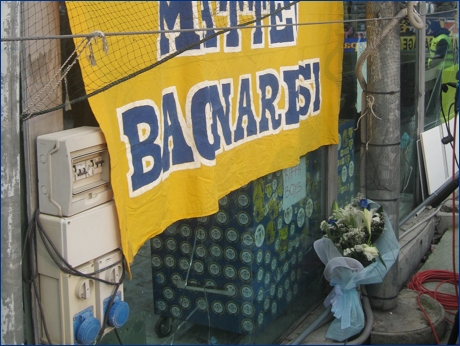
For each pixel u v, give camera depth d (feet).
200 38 10.91
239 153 12.47
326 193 17.80
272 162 13.82
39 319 8.70
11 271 7.66
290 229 15.81
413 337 15.75
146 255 13.02
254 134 13.01
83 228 8.55
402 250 19.72
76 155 8.35
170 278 13.48
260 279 14.30
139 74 9.05
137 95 9.50
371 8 15.44
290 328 16.05
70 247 8.38
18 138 7.63
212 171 11.14
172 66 10.40
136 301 12.67
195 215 11.02
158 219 10.18
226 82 11.91
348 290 15.26
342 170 18.58
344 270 14.99
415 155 25.05
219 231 13.89
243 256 13.92
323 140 16.72
